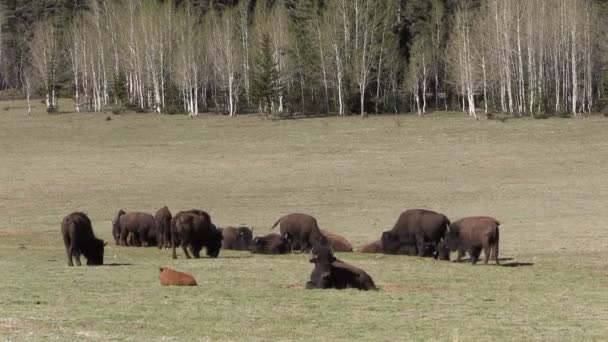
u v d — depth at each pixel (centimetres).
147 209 4494
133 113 9688
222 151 6825
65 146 7250
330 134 7569
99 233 3675
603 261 2680
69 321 1617
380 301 1866
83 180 5522
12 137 7856
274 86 9375
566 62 9194
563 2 9131
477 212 4216
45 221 4128
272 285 2091
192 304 1811
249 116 9288
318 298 1894
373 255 2867
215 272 2339
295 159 6353
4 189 5200
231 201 4697
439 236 2806
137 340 1450
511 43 9212
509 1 8975
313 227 2934
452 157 6238
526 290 2083
